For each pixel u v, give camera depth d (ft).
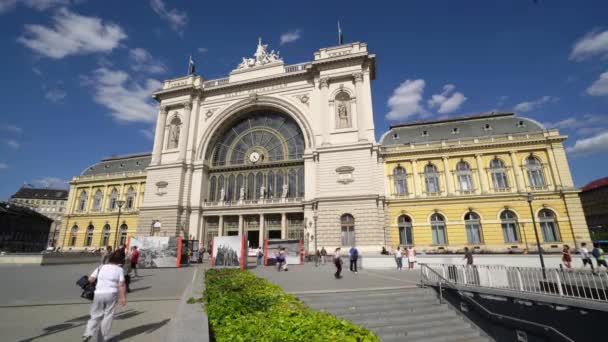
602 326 34.81
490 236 118.52
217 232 135.85
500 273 47.55
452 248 120.78
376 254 104.06
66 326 27.25
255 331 17.16
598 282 39.42
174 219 130.93
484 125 136.67
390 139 145.69
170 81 157.48
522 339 41.50
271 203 129.29
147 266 87.45
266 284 39.19
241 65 154.61
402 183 135.23
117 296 22.50
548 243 112.98
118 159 205.16
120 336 24.27
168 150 145.18
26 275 65.98
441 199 126.62
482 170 126.52
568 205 113.70
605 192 218.18
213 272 56.29
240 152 144.87
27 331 25.70
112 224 180.34
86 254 115.14
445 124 144.36
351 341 15.10
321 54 135.03
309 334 16.38
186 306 23.84
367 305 42.98
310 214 120.26
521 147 124.67
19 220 217.97
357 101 123.54
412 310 43.93
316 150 123.24
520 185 121.29
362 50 130.31
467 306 45.80
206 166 143.13
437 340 38.58
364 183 112.98
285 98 137.08
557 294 39.75
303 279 61.11
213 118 146.00
